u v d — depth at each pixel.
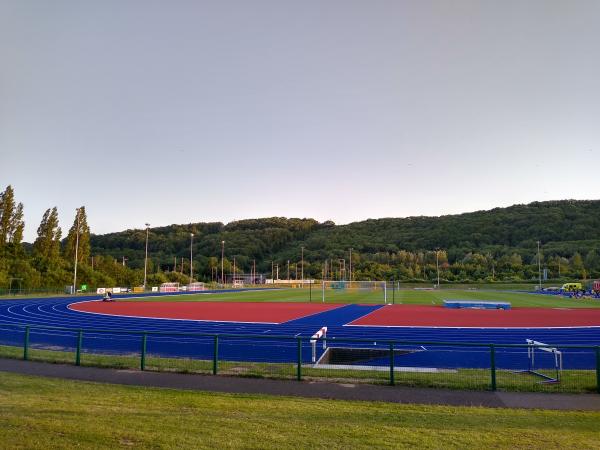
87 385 13.01
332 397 12.11
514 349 20.56
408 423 9.73
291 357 18.67
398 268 154.88
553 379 14.49
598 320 35.38
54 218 98.31
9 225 92.19
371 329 29.38
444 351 19.97
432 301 60.53
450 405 11.41
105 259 127.06
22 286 79.81
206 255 192.00
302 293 85.81
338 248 192.88
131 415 9.91
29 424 8.95
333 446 8.20
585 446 8.41
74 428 8.80
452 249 169.50
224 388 13.01
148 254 184.25
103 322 33.56
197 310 45.00
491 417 10.32
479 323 33.03
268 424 9.42
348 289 96.12
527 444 8.48
